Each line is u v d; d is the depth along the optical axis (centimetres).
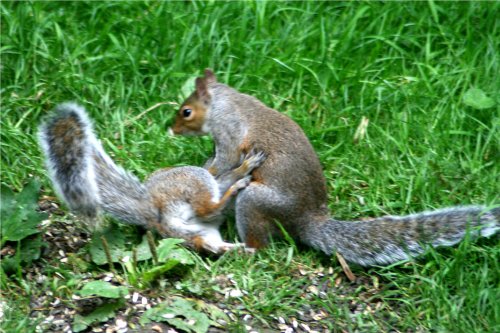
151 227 838
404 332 768
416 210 892
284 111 993
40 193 898
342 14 1097
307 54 1045
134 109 1004
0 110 980
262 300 779
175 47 1053
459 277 796
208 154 954
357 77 1012
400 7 1095
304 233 845
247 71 1023
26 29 1047
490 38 1047
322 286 807
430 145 943
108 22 1077
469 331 753
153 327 741
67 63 1028
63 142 845
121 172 848
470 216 825
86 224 854
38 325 741
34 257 805
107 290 739
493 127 942
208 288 779
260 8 1074
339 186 909
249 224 835
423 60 1062
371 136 967
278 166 842
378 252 823
